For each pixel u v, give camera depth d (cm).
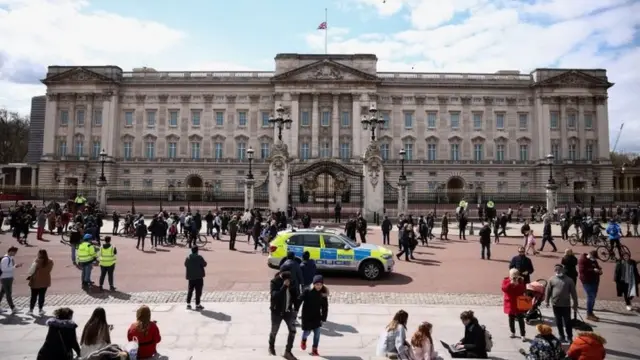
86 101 7869
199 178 8006
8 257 1340
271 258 1972
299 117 7950
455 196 7119
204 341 1116
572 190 7762
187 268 1389
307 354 1032
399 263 2300
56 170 7806
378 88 8006
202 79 8025
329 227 3753
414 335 924
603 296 1659
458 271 2094
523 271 1434
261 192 4434
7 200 6681
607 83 7812
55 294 1602
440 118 8000
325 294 1038
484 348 991
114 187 7750
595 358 824
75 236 2155
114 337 1131
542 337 891
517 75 8175
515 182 7906
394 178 7881
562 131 7850
